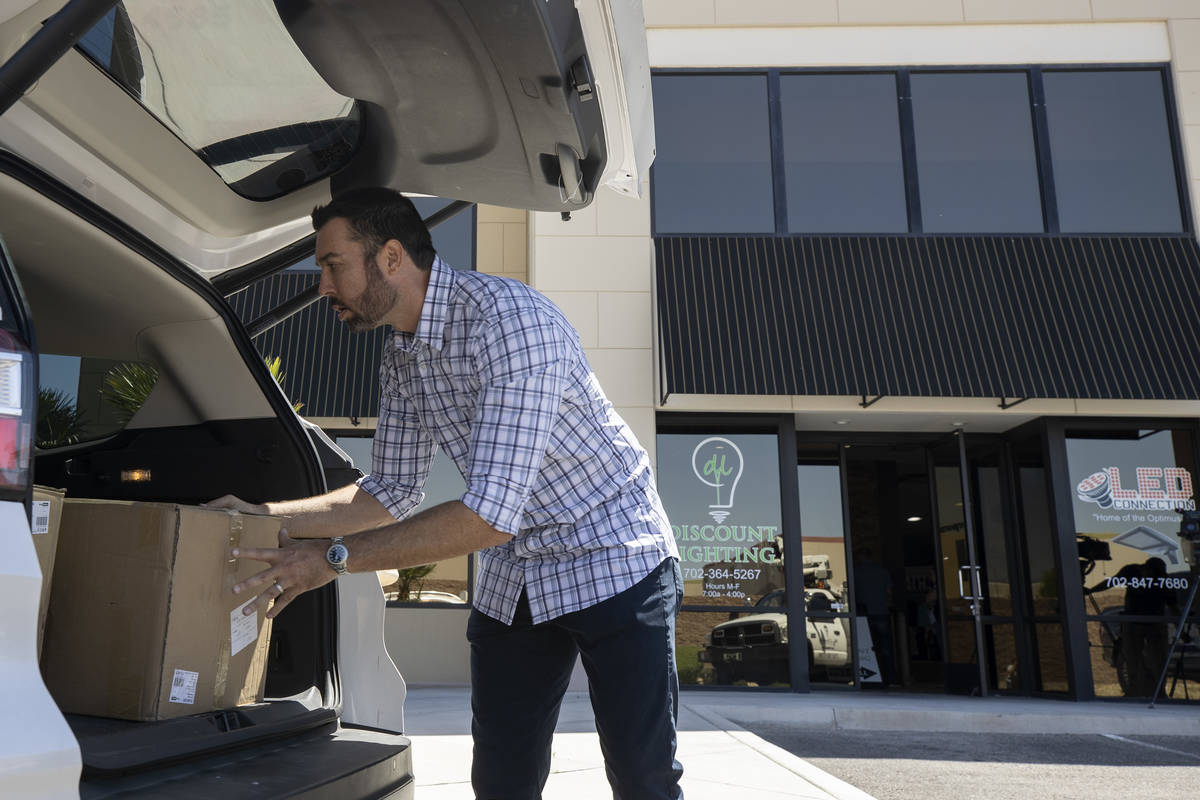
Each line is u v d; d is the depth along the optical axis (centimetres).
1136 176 902
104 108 167
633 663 188
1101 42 919
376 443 212
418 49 156
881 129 907
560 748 443
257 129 189
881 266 855
